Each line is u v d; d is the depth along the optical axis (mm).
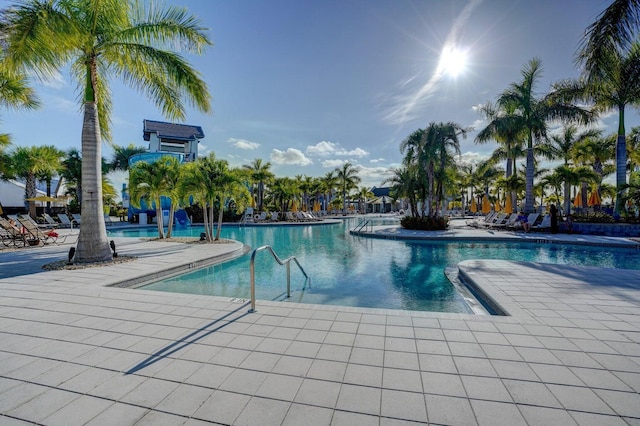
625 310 3945
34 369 2596
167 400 2164
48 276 6059
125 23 7668
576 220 15258
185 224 22797
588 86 8211
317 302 5348
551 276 5852
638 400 2133
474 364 2625
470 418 1956
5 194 27094
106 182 28766
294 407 2074
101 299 4543
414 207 19156
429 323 3518
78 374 2514
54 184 28922
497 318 3658
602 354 2793
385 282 6699
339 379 2408
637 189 13555
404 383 2348
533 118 16453
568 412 2012
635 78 11562
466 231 16031
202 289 6160
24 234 10836
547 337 3148
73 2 6789
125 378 2447
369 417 1974
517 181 21812
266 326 3473
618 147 14352
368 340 3096
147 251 9539
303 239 15094
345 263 8859
